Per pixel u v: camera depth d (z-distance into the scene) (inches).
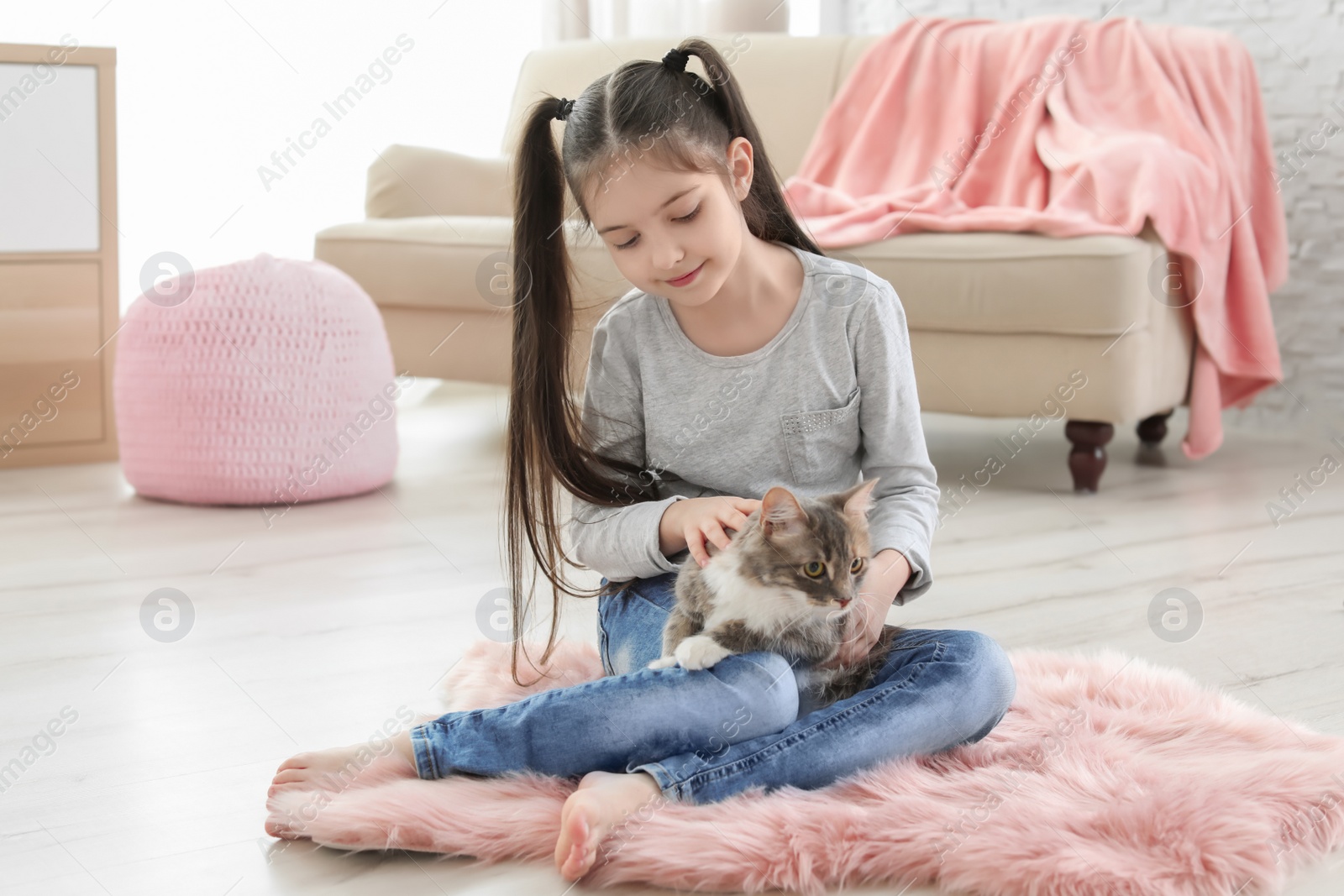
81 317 122.8
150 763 53.6
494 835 44.2
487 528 97.0
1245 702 59.3
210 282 103.7
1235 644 68.0
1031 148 120.5
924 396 113.1
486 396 165.5
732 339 53.7
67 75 118.2
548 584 81.4
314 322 104.9
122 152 138.6
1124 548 89.5
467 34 159.8
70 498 108.0
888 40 133.2
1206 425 117.8
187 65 140.9
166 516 101.3
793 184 123.8
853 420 53.9
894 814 43.6
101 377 124.5
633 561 52.6
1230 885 40.2
